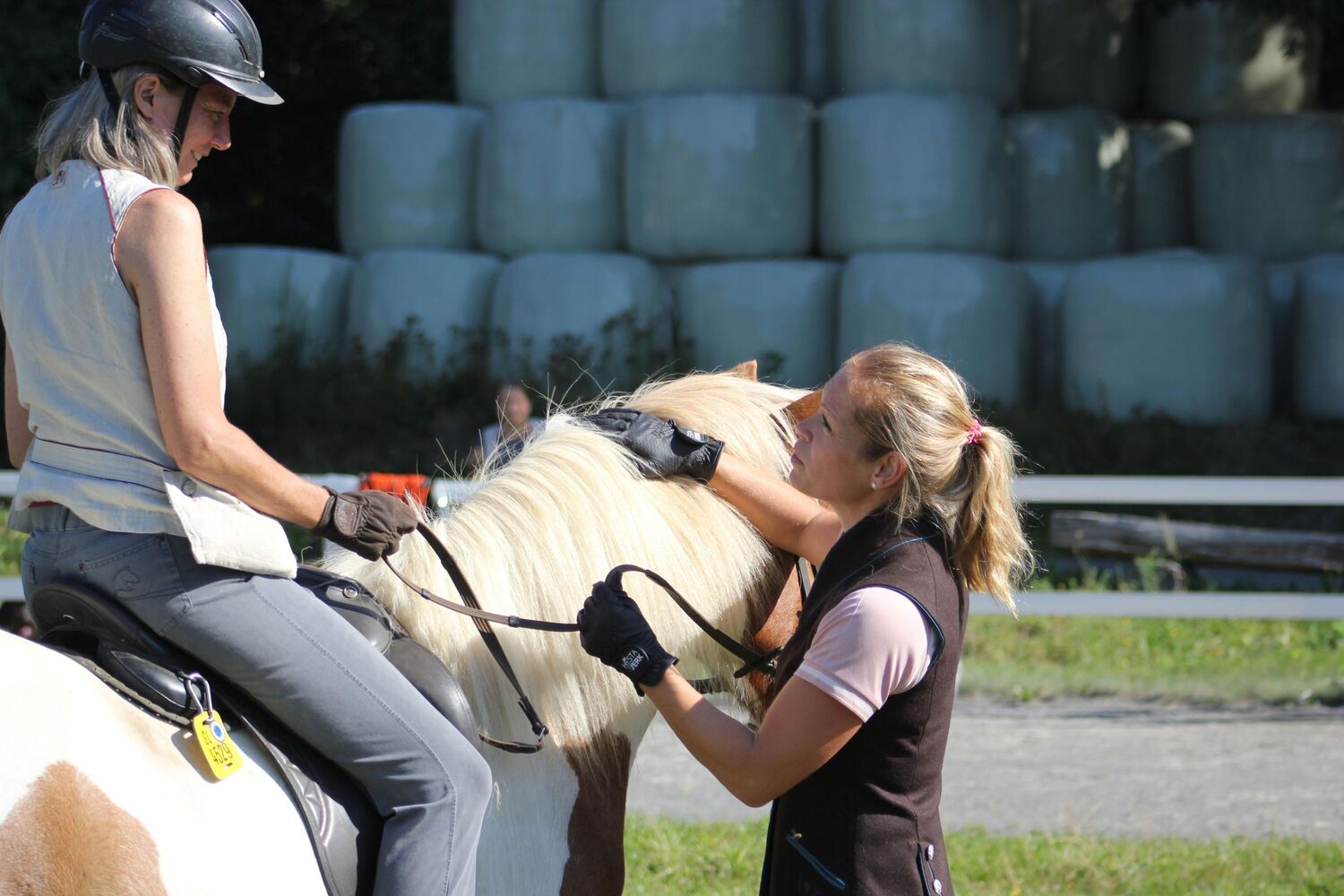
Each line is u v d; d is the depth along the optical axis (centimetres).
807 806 247
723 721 244
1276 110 1758
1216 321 1451
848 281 1480
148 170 225
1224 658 896
